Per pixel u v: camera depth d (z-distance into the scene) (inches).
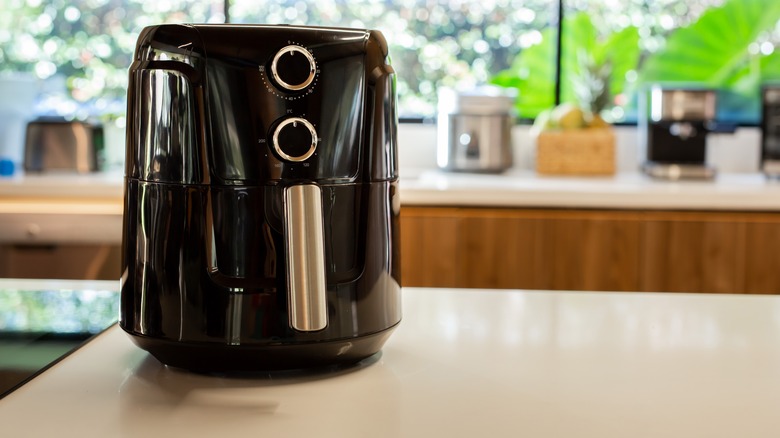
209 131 24.6
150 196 25.4
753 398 24.3
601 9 127.0
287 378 25.9
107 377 25.9
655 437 21.0
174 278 25.1
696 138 110.7
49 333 31.5
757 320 34.8
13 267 95.2
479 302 38.2
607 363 28.0
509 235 94.7
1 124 119.5
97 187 98.3
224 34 24.5
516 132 122.6
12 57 129.8
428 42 127.3
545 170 113.5
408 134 123.2
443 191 95.1
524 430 21.4
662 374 26.7
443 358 28.4
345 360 26.3
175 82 24.7
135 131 25.9
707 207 94.5
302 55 24.5
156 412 22.6
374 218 26.0
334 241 25.2
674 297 39.6
